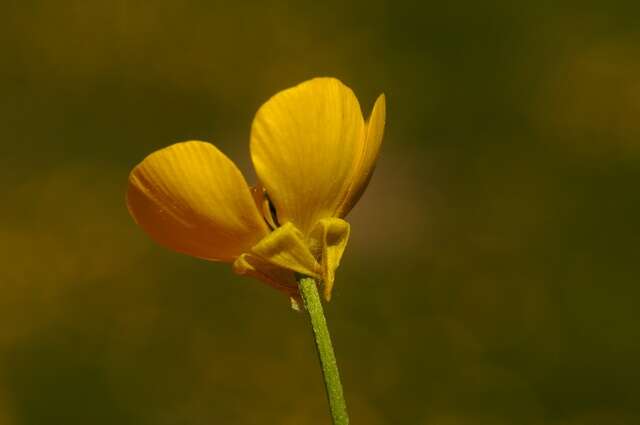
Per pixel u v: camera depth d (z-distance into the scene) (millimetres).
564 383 721
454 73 940
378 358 735
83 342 765
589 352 731
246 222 293
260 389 735
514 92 925
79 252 822
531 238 810
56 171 902
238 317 765
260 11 1012
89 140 937
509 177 862
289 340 751
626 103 896
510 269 788
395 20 975
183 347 756
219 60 993
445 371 731
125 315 778
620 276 774
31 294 795
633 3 959
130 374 745
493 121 910
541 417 709
